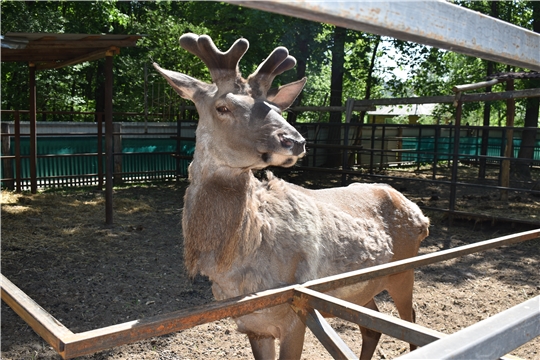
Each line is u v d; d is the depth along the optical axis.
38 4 17.58
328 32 15.61
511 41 1.14
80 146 12.84
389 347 4.25
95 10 17.31
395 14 0.90
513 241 2.74
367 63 18.89
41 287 5.39
